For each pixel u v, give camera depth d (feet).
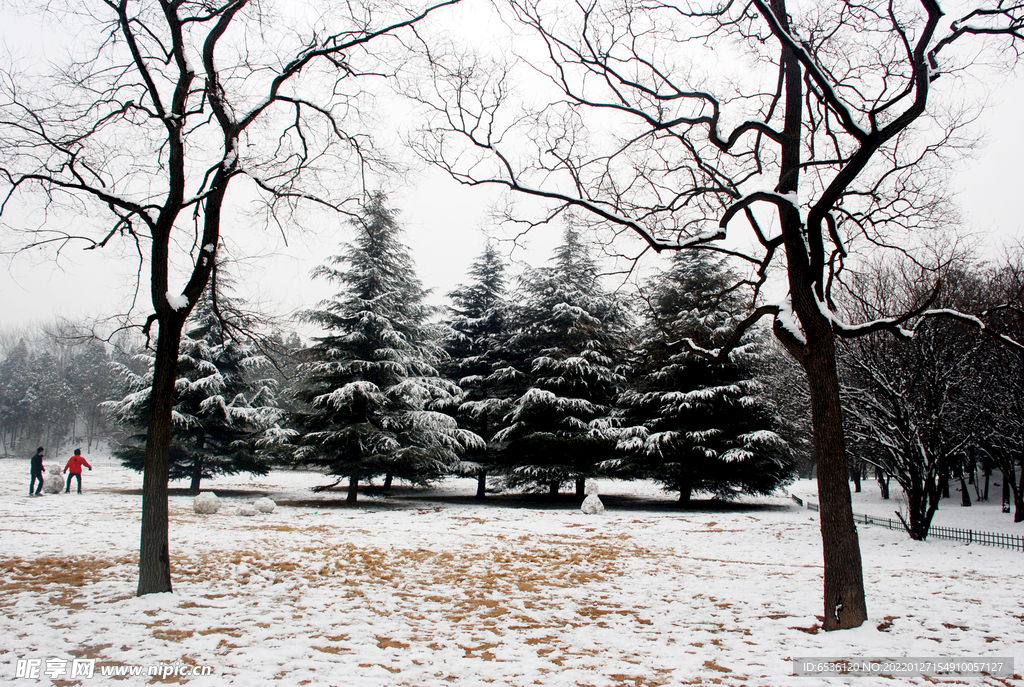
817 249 23.02
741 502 86.38
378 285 78.13
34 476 66.90
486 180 26.25
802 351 22.59
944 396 51.72
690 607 24.73
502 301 98.27
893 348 55.67
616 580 30.30
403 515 61.00
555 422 84.02
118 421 82.02
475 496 92.79
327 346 77.97
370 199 31.89
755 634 20.75
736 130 24.57
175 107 25.07
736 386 75.66
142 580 23.72
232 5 24.45
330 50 26.14
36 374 220.02
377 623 21.52
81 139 25.50
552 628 21.44
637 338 87.97
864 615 21.47
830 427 21.79
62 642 18.06
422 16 26.03
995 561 38.91
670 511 72.28
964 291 56.80
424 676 16.35
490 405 85.35
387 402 75.77
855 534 21.59
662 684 16.01
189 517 52.31
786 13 23.63
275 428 76.84
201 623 20.52
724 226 23.65
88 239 25.79
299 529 46.37
